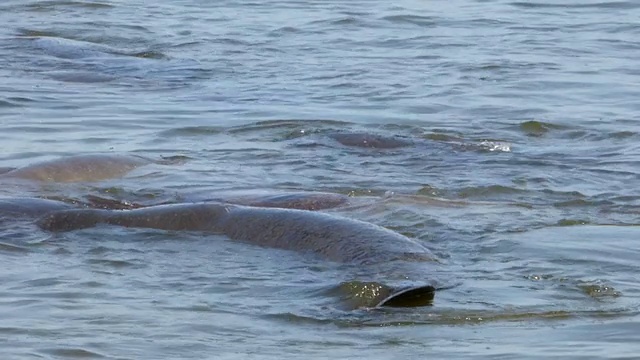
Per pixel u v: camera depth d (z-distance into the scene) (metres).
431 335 29.03
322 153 51.22
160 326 29.38
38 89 64.25
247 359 27.22
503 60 71.38
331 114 58.69
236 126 56.44
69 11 90.44
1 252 35.91
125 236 37.81
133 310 30.58
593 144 53.25
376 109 59.78
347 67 70.06
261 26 83.88
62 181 45.75
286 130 55.62
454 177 47.03
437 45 76.44
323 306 31.02
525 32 80.69
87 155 48.06
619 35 79.75
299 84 65.81
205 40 79.31
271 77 67.88
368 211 40.84
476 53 73.75
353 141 52.78
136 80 67.69
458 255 35.91
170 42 78.88
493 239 37.66
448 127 56.31
